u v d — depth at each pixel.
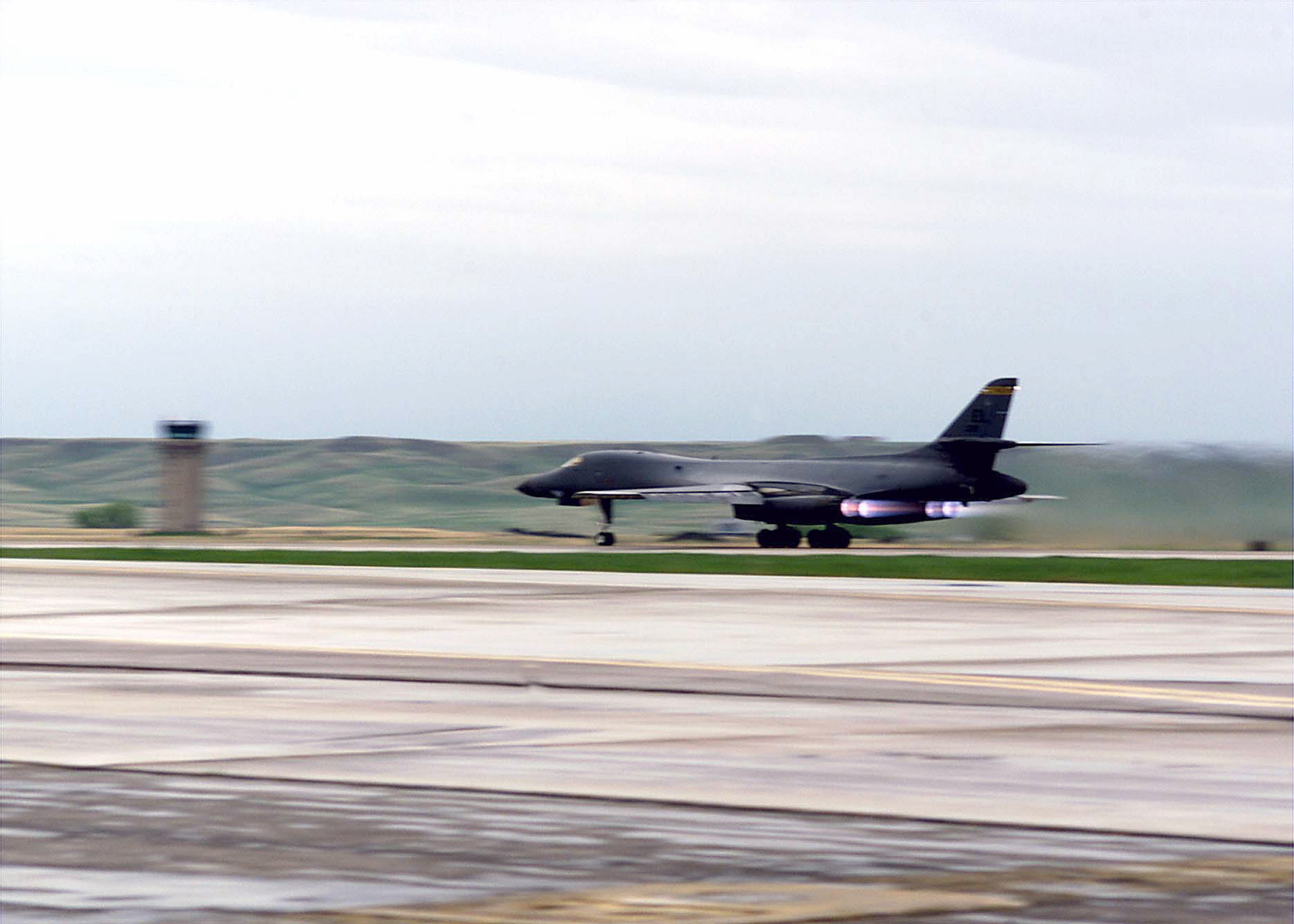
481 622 109.00
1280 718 63.41
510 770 51.44
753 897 35.72
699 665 82.62
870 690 72.12
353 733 59.25
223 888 36.28
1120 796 47.16
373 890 36.09
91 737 58.19
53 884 36.53
